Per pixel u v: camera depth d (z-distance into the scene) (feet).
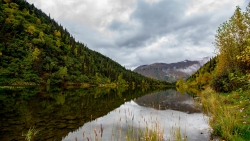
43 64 332.80
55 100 89.76
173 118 49.01
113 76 512.22
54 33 561.84
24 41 371.76
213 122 38.99
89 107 69.56
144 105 80.18
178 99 111.45
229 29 78.02
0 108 62.59
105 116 52.60
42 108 64.54
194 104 80.33
